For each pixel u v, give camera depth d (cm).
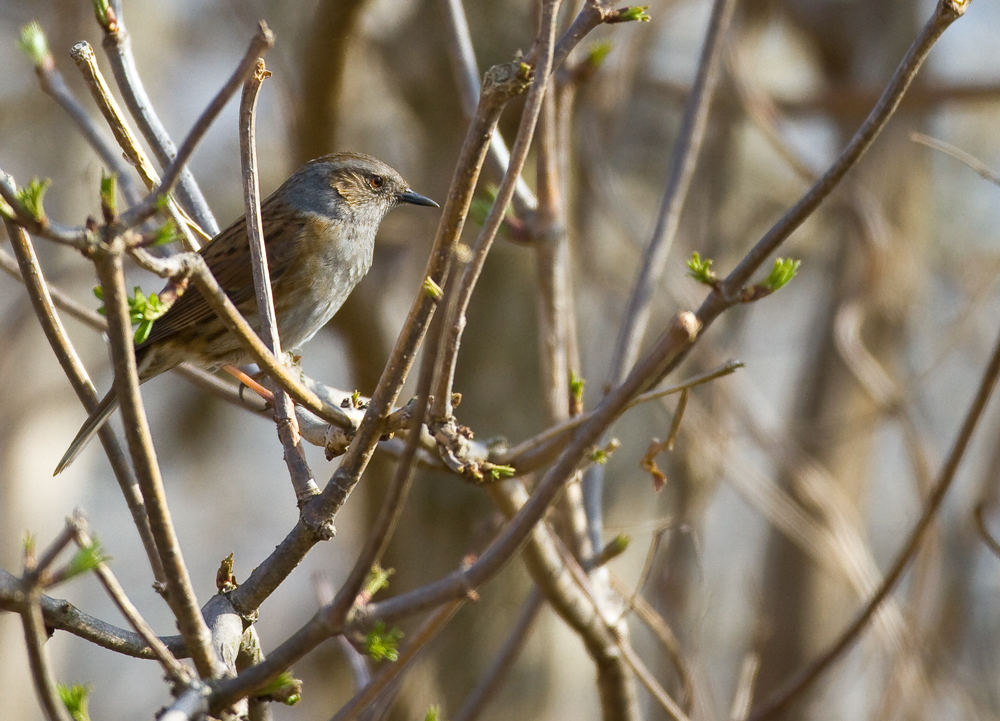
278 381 463
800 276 1648
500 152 735
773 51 1689
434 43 1183
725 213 1457
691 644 797
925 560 1009
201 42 1784
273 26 1381
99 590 1841
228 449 1980
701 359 1141
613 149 1430
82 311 721
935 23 510
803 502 1178
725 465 1112
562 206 741
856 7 1460
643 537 1332
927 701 1041
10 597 365
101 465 1911
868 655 1041
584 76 778
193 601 417
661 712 1260
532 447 583
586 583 701
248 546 1925
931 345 1530
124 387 373
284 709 1617
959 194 1698
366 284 1155
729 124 1389
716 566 1611
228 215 1612
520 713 1140
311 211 879
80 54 535
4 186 339
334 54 1043
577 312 1279
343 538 1772
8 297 1684
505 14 1144
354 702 593
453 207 439
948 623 1255
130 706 1894
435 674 1110
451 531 1155
